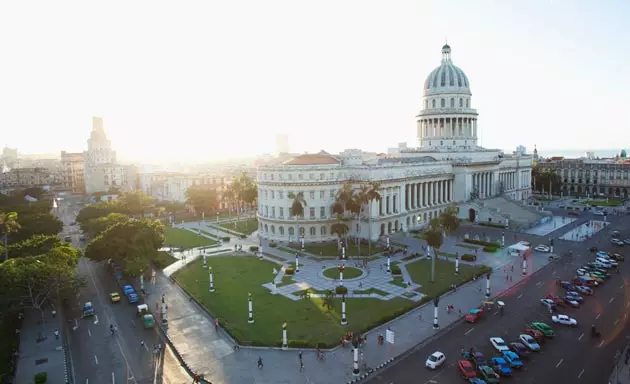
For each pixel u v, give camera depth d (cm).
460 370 5369
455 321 6931
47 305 7875
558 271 9456
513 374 5297
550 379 5175
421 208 15062
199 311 7619
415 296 8019
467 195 16612
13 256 8750
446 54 18838
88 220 13488
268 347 6128
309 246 12431
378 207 13188
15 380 5378
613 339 6169
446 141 18275
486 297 7975
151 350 6191
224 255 11644
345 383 5197
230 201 19825
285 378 5322
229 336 6538
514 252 10912
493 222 15112
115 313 7588
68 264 7938
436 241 8850
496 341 6031
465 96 18250
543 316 7044
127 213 15650
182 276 9625
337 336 6400
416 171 15025
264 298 8088
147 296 8425
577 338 6238
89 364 5797
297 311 7406
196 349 6144
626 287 8338
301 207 12162
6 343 6394
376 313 7231
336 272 9681
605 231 13650
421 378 5278
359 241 12012
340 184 13212
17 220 12262
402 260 10600
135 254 9231
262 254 11588
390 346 6112
